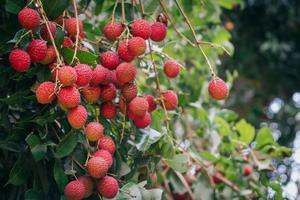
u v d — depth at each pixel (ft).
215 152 6.68
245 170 6.52
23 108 4.42
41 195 4.38
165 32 4.51
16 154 4.58
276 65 12.37
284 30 12.25
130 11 4.92
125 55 4.26
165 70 4.68
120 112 4.52
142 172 5.07
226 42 7.72
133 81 4.31
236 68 11.76
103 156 4.10
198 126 6.93
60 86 3.90
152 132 4.80
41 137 4.25
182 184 6.03
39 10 4.22
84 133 4.23
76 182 4.09
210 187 6.11
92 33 5.32
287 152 6.35
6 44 4.30
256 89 12.35
